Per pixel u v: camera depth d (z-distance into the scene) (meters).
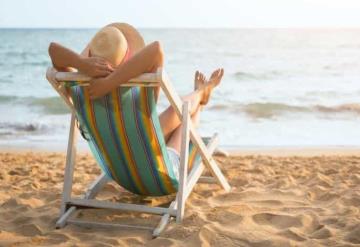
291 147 8.38
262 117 11.55
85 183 5.26
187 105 3.54
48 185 5.27
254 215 3.76
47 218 3.86
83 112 3.41
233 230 3.48
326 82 18.12
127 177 3.78
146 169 3.61
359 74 20.39
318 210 3.98
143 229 3.58
